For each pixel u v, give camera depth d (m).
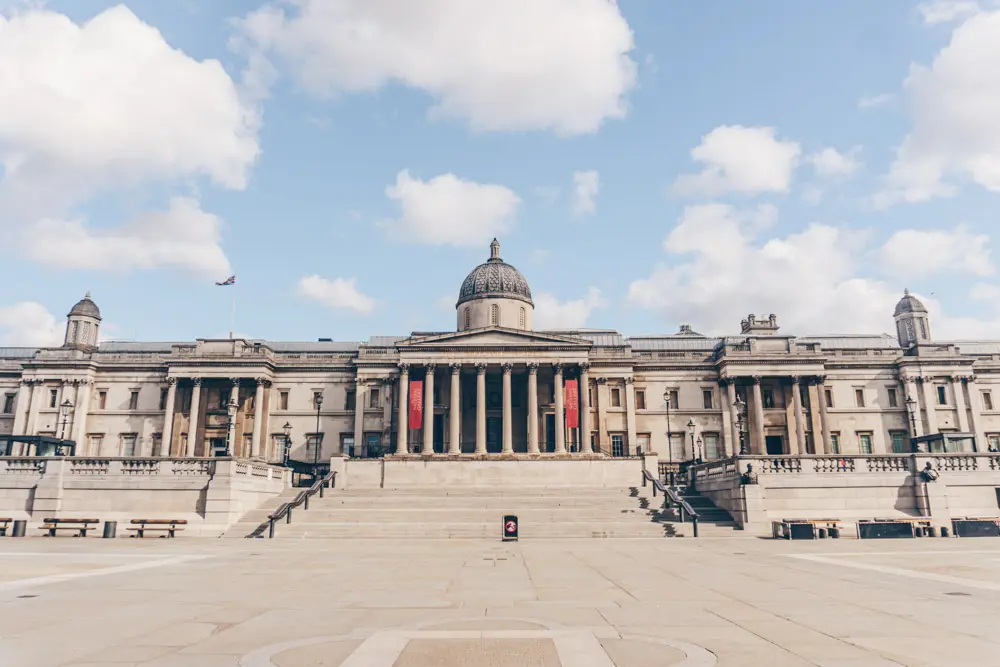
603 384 76.50
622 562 24.77
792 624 12.84
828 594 16.64
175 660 10.22
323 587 18.20
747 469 41.72
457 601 15.73
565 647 10.92
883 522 36.81
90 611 14.41
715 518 43.28
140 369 79.00
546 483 60.84
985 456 42.44
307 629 12.51
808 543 33.75
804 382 76.00
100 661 10.19
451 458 62.66
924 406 76.50
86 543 33.91
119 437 77.44
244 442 76.75
